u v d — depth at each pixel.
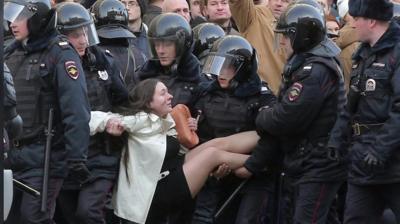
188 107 21.39
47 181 19.34
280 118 19.86
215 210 21.38
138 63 22.62
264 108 20.53
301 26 19.91
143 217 20.38
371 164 18.78
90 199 20.02
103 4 22.25
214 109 21.19
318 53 19.94
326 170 20.00
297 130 20.00
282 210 21.02
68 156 19.12
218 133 21.19
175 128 20.84
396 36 18.95
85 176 19.33
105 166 20.27
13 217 20.05
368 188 19.39
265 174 21.17
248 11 24.39
